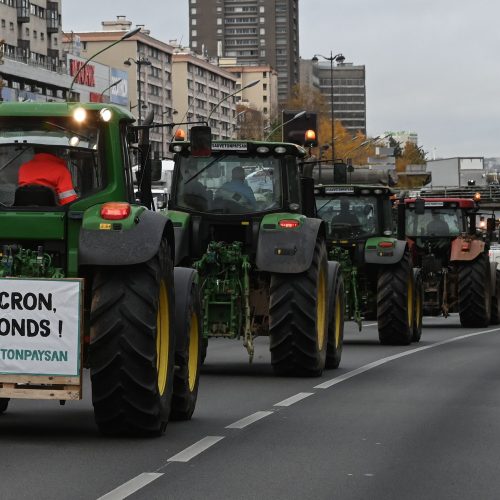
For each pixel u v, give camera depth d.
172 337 14.21
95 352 13.27
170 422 15.13
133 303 13.32
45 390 13.02
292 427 14.74
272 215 22.05
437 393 19.09
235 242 22.30
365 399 18.11
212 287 22.08
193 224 22.56
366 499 10.23
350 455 12.57
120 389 13.27
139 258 13.20
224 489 10.55
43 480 10.82
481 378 21.88
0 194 13.83
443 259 43.38
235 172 22.64
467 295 41.94
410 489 10.71
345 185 32.28
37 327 13.01
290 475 11.31
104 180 14.02
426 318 51.69
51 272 13.66
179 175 22.75
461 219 43.41
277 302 21.50
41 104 14.02
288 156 22.64
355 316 31.70
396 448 13.09
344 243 32.06
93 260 13.22
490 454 12.73
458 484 10.97
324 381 21.09
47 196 13.74
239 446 13.08
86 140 14.01
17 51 187.88
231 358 26.92
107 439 13.45
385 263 31.30
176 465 11.73
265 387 19.95
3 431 14.06
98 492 10.27
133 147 15.16
